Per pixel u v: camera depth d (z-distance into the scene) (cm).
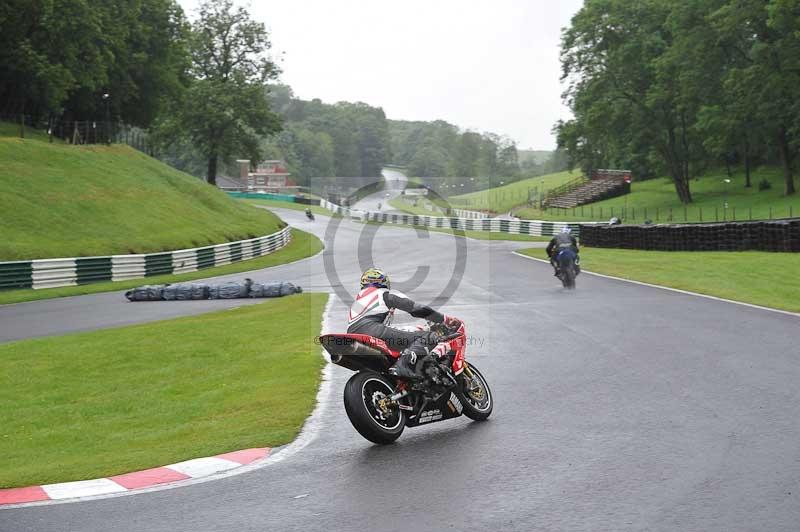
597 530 480
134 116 7194
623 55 6744
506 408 820
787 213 5656
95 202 4106
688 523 487
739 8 5797
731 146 6656
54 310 2130
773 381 890
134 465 662
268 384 987
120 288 2831
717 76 6331
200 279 3206
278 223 6234
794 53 5575
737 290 1875
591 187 8906
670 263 2614
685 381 909
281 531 495
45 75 5169
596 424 737
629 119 7025
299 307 1797
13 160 4147
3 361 1284
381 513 521
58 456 758
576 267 2039
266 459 662
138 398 1001
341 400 882
